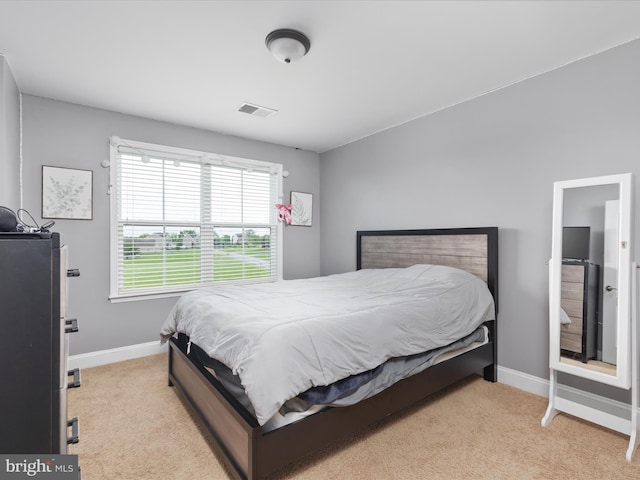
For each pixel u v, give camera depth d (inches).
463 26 73.3
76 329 40.3
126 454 68.3
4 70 83.8
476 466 64.8
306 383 56.9
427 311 83.0
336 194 170.1
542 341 95.6
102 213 118.0
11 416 32.9
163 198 131.9
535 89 96.3
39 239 33.8
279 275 164.6
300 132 146.8
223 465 65.1
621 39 78.7
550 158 93.4
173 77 96.2
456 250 114.4
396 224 138.7
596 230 78.1
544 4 66.1
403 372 74.5
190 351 87.5
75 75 94.5
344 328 66.2
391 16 69.6
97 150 117.3
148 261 128.3
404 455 67.9
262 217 160.2
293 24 72.1
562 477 62.0
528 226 98.3
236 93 106.9
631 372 71.9
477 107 110.3
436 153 123.1
